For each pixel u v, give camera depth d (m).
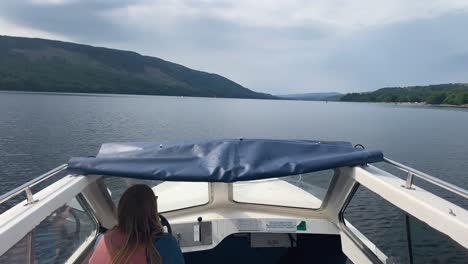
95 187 3.89
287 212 4.93
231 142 3.90
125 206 2.48
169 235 2.59
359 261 4.15
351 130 62.75
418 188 3.21
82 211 3.88
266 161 3.63
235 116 95.75
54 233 3.13
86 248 3.85
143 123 64.19
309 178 4.68
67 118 64.81
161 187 5.59
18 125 50.00
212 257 4.84
